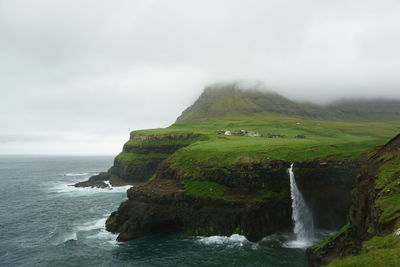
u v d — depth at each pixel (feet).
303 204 211.41
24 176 647.56
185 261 156.04
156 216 210.18
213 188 219.41
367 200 116.06
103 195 366.63
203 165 245.65
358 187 132.05
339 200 203.00
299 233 197.77
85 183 455.63
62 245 185.78
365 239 101.91
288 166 216.13
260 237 186.09
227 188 220.43
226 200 201.16
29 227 229.04
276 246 173.78
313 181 211.61
